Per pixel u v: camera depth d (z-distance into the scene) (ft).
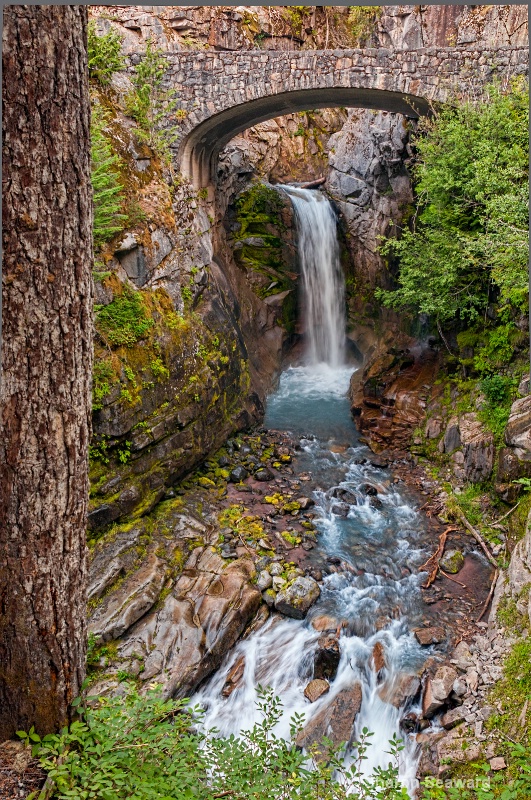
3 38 10.65
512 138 31.12
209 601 23.41
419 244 36.24
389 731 19.80
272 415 42.93
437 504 31.45
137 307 28.45
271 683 21.79
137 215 30.09
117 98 32.78
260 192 51.34
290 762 14.02
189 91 36.14
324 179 57.06
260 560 26.43
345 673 21.90
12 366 11.55
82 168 11.82
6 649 12.50
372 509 31.45
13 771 12.14
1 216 11.15
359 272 52.75
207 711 20.83
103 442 25.53
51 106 11.11
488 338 33.83
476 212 33.42
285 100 37.76
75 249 11.87
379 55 34.37
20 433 11.76
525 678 18.40
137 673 20.45
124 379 26.73
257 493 32.07
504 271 28.53
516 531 26.14
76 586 13.07
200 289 36.70
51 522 12.29
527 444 26.53
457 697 19.54
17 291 11.38
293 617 24.23
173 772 12.09
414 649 22.43
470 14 45.37
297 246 51.65
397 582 26.09
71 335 12.03
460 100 34.09
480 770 16.63
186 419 31.14
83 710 12.83
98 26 38.32
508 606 21.91
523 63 32.81
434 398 37.27
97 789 11.12
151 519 27.32
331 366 53.52
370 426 39.60
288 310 50.72
